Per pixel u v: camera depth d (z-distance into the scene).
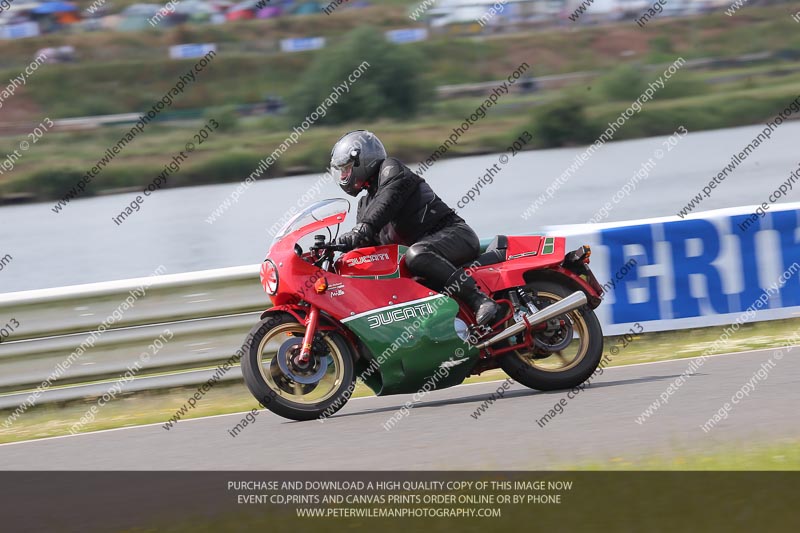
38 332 22.36
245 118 117.69
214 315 23.22
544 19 137.25
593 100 113.56
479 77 125.19
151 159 99.31
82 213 67.69
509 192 57.34
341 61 120.00
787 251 24.45
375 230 17.73
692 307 24.11
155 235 51.47
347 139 18.41
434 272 17.83
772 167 61.12
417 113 116.00
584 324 18.58
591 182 60.09
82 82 124.56
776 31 133.50
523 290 18.52
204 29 135.75
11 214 73.88
